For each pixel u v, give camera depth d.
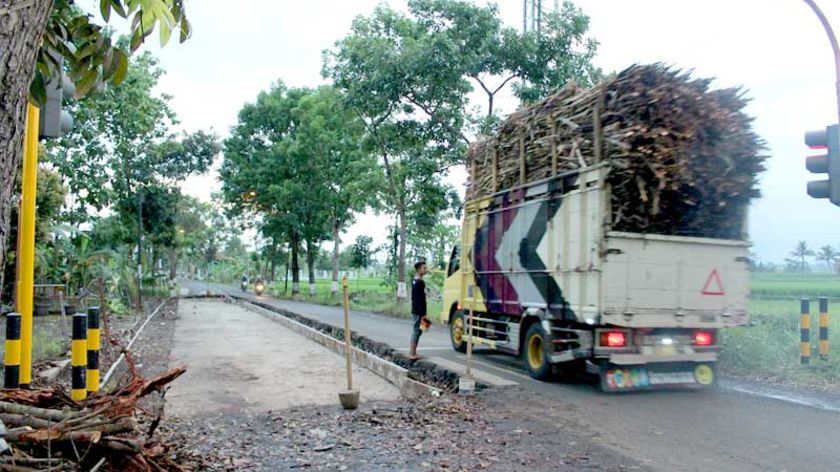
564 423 7.22
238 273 85.75
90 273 22.88
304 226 41.16
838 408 7.94
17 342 6.34
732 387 9.48
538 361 10.34
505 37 19.45
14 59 2.80
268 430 6.80
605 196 8.74
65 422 4.04
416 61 19.78
